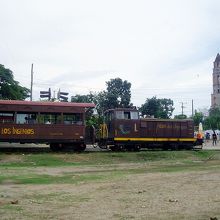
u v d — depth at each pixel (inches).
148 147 1514.5
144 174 847.7
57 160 1144.8
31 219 388.8
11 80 2123.5
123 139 1446.9
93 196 537.6
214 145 2143.2
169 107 3868.1
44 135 1302.9
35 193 569.9
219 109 5162.4
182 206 454.6
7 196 540.4
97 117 1573.6
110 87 3459.6
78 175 834.8
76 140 1328.7
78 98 2967.5
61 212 424.2
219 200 493.0
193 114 4552.2
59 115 1321.4
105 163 1157.7
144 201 490.9
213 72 6210.6
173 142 1535.4
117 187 628.1
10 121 1280.8
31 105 1296.8
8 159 1123.9
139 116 1486.2
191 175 807.1
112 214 411.5
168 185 644.7
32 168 957.8
